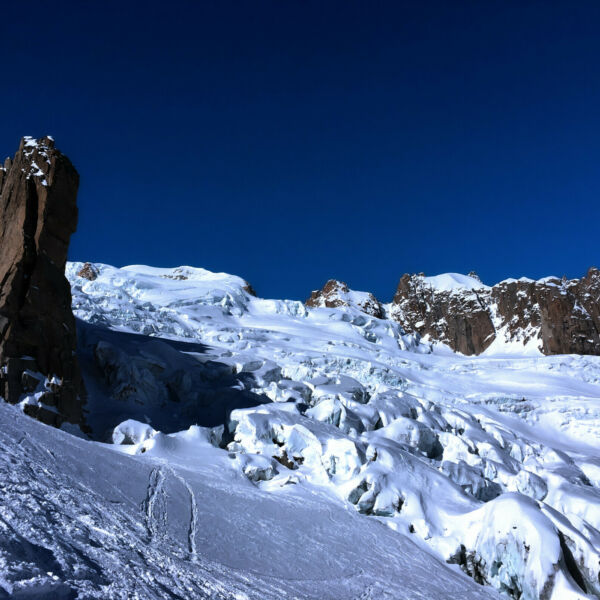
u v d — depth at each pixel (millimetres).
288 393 47719
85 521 17812
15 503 15773
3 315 33656
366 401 52344
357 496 32719
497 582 26281
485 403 68875
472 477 37312
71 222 38781
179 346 59906
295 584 21594
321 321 107375
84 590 11219
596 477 45188
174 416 41781
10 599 9500
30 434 25984
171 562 18000
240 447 38188
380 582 24078
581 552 25000
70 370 36594
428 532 29828
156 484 26766
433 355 109062
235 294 108000
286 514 28625
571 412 67250
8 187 39031
